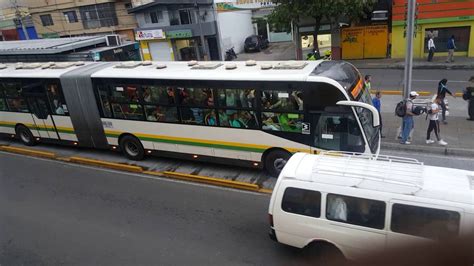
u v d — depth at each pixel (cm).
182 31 3328
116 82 1228
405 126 1195
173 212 973
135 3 3562
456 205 576
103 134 1334
